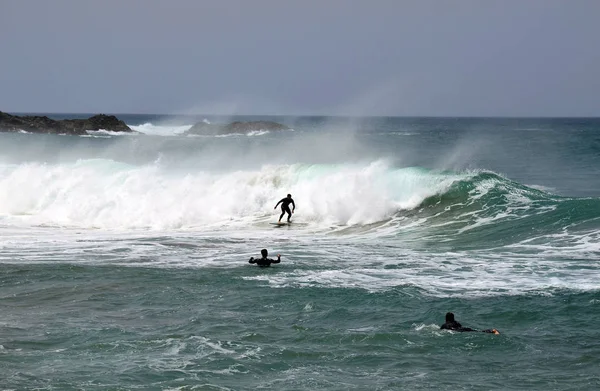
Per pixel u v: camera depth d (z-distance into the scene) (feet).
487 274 237.25
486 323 186.39
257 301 206.90
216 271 245.86
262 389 137.59
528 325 184.14
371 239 312.09
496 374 148.15
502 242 291.38
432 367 152.66
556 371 149.89
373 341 169.99
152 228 353.31
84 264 256.52
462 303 203.00
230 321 186.60
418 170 384.68
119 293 216.33
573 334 175.83
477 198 356.59
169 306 201.77
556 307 197.77
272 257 270.05
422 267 249.96
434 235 313.73
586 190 544.21
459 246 288.92
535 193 358.64
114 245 297.12
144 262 261.24
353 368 151.53
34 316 190.70
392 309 197.67
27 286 224.33
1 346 162.71
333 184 379.35
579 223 307.17
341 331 177.47
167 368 148.46
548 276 232.32
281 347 164.86
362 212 359.05
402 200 369.09
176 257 271.28
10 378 140.67
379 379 144.46
